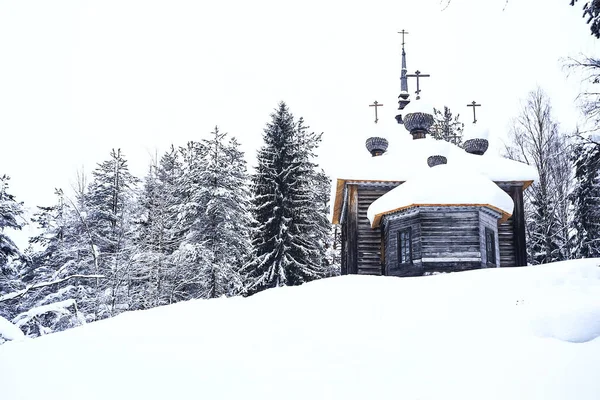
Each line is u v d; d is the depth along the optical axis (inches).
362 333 328.2
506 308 345.1
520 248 919.0
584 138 757.3
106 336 346.6
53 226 1173.1
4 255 811.4
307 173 1328.7
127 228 993.5
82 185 932.6
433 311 363.9
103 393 245.9
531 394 214.5
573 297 340.8
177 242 1085.8
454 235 773.3
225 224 1083.9
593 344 263.4
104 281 874.1
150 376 264.5
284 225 1166.3
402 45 1615.4
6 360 299.6
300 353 292.4
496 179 928.9
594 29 610.9
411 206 781.3
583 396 208.2
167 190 1120.2
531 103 1346.0
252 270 1177.4
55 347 323.3
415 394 226.1
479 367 250.2
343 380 247.9
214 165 1144.2
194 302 482.9
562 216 1282.0
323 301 428.5
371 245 923.4
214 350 304.5
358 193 944.9
